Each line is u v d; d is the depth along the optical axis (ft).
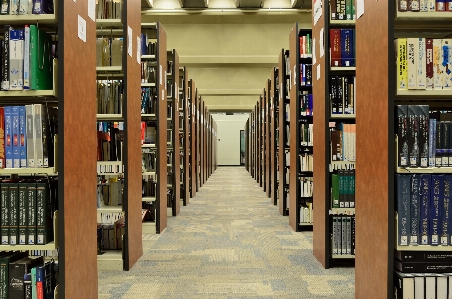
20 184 6.56
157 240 14.37
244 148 73.41
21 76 6.52
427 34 8.32
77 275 7.14
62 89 6.54
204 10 29.71
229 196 28.02
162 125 16.21
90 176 7.89
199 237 14.85
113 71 11.37
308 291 9.05
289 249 13.00
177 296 8.80
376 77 6.92
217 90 38.34
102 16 11.58
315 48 12.15
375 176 6.97
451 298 6.24
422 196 6.26
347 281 9.75
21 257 7.28
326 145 10.84
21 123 6.50
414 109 6.26
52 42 7.17
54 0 6.52
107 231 11.68
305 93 16.08
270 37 32.19
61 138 6.51
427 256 6.37
